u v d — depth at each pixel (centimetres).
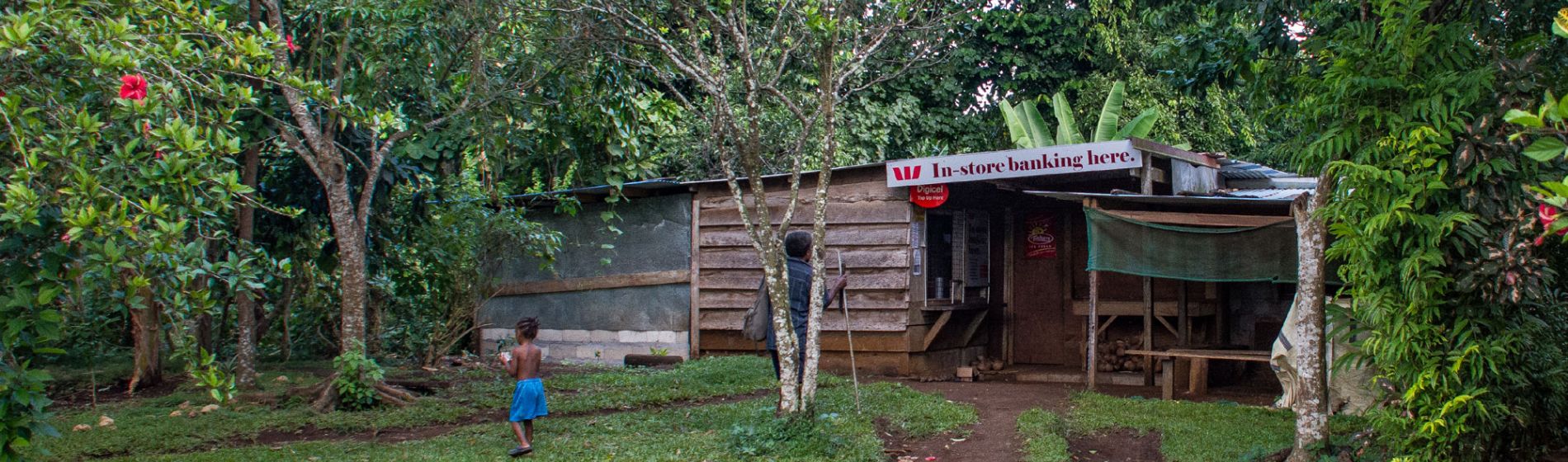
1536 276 520
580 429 780
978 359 1241
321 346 1473
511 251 1267
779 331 736
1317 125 621
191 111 636
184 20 664
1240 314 1121
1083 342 1202
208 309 530
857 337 1164
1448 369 556
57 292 478
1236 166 1226
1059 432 767
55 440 724
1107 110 1711
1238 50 934
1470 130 528
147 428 785
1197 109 1991
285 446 732
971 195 1242
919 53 980
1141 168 1018
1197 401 954
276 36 715
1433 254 536
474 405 920
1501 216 532
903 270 1142
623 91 1165
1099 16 1927
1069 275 1249
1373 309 577
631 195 1316
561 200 1235
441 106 1062
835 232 1183
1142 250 955
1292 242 894
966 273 1249
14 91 525
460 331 1307
